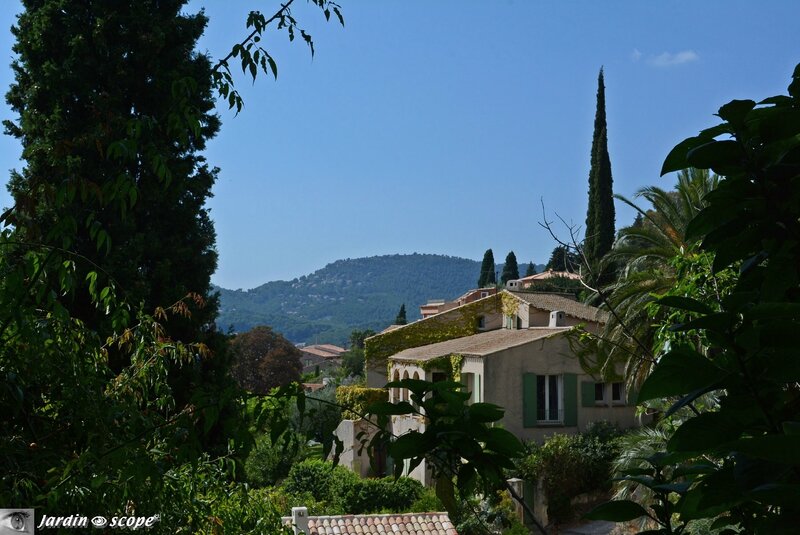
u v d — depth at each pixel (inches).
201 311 690.2
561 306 1407.5
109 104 651.5
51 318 190.9
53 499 152.8
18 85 691.4
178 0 721.6
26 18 713.6
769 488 55.4
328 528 732.7
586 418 1141.7
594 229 1542.8
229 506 255.8
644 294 635.5
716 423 66.7
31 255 166.6
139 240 631.8
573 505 1024.2
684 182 749.9
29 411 187.9
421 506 952.9
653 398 70.0
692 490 75.9
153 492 190.9
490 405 87.9
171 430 144.4
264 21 177.8
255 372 3139.8
